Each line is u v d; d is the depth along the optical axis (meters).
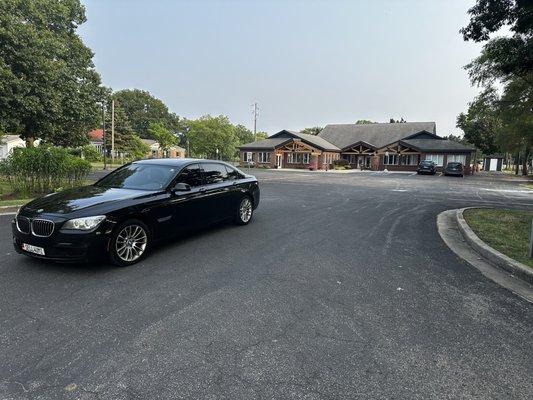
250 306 3.79
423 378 2.65
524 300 4.12
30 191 11.20
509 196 16.58
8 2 18.16
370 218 9.29
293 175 30.97
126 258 4.98
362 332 3.30
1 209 8.77
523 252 5.71
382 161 47.22
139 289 4.16
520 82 21.11
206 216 6.64
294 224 8.16
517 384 2.61
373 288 4.38
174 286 4.28
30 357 2.79
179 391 2.44
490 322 3.56
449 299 4.10
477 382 2.62
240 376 2.62
